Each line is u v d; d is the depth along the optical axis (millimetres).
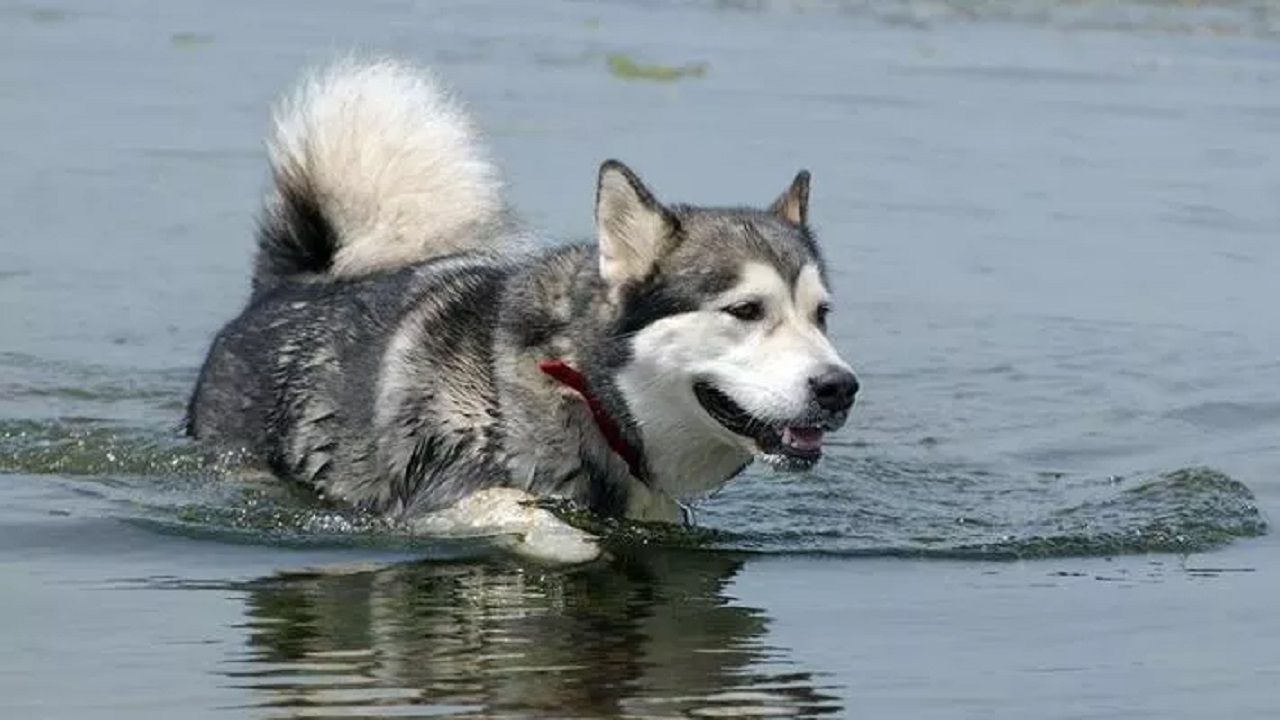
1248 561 14102
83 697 10930
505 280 14680
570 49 34219
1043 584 13523
